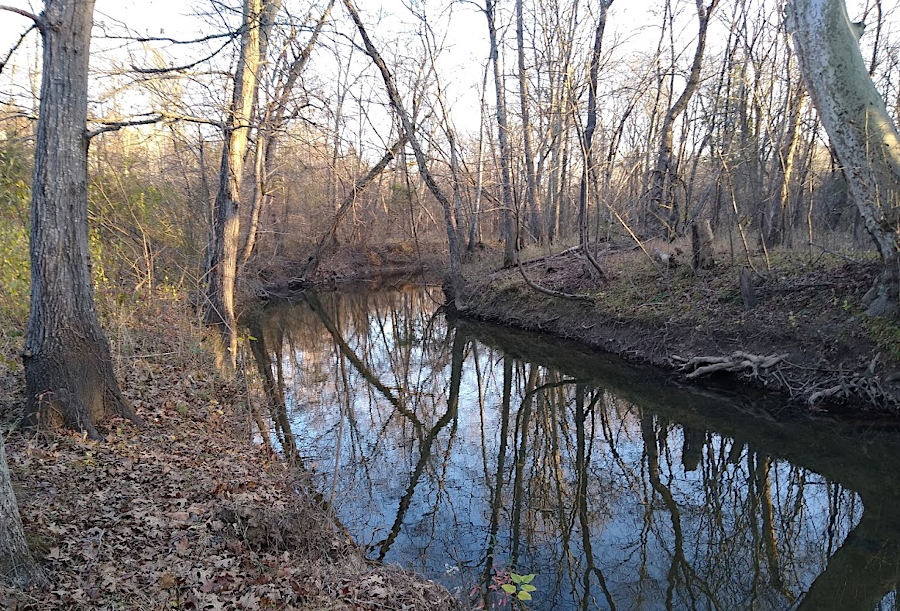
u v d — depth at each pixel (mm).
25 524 3947
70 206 5895
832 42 8125
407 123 15789
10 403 6352
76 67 5781
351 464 7570
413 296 25172
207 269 13422
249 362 12625
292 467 6715
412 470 7930
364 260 30750
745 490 7449
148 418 6953
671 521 6734
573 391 11680
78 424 5910
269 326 18938
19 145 9375
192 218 15570
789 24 8781
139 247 12086
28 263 8242
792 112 13594
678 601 5180
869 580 5441
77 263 6000
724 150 13273
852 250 11602
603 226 17094
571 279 16031
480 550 5809
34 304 5867
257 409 8703
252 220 18734
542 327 15320
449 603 4434
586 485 7688
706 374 10312
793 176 16156
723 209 17688
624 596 5172
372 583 4434
